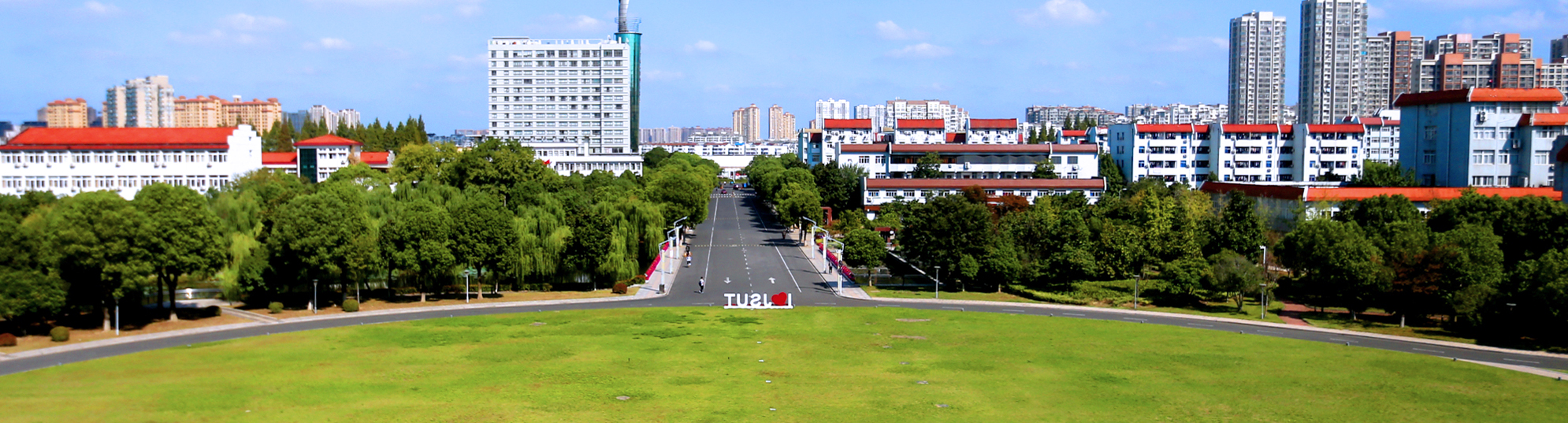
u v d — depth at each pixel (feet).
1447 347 319.27
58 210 370.94
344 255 378.12
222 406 220.64
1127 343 310.04
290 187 563.07
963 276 440.45
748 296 402.93
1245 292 391.86
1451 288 347.97
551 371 260.42
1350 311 380.58
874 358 280.92
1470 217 438.40
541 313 376.07
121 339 319.27
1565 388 248.93
